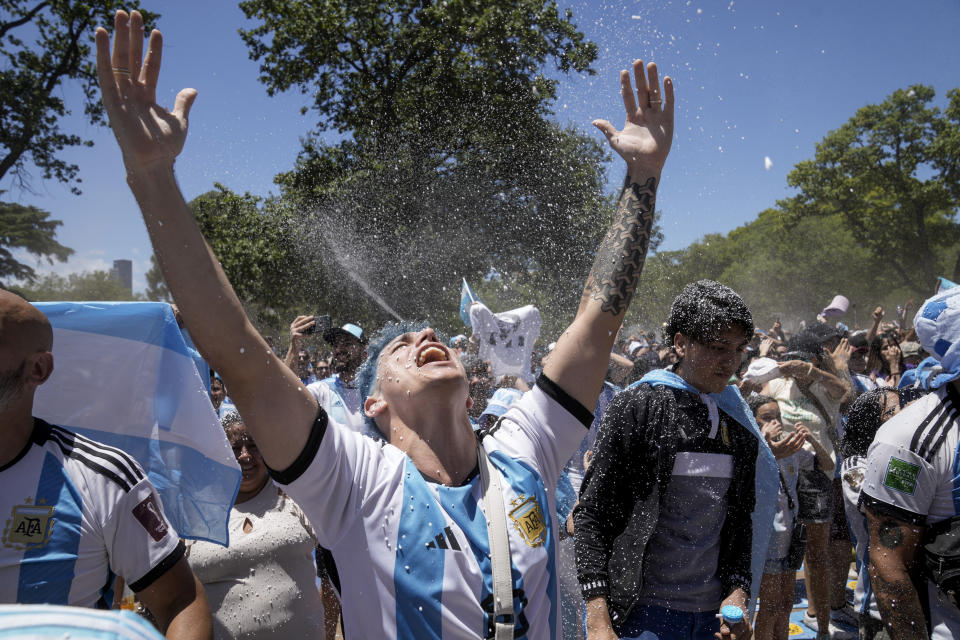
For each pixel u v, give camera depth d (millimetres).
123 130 1297
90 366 2006
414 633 1326
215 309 1319
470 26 15078
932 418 2043
